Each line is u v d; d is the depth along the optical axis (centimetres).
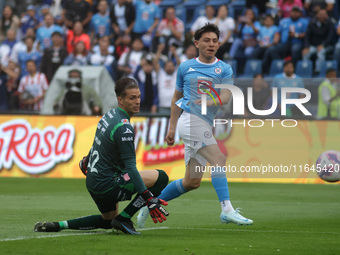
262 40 4772
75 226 1538
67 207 2355
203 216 2102
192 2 5231
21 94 4544
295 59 4678
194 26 4862
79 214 2097
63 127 3881
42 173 3875
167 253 1200
